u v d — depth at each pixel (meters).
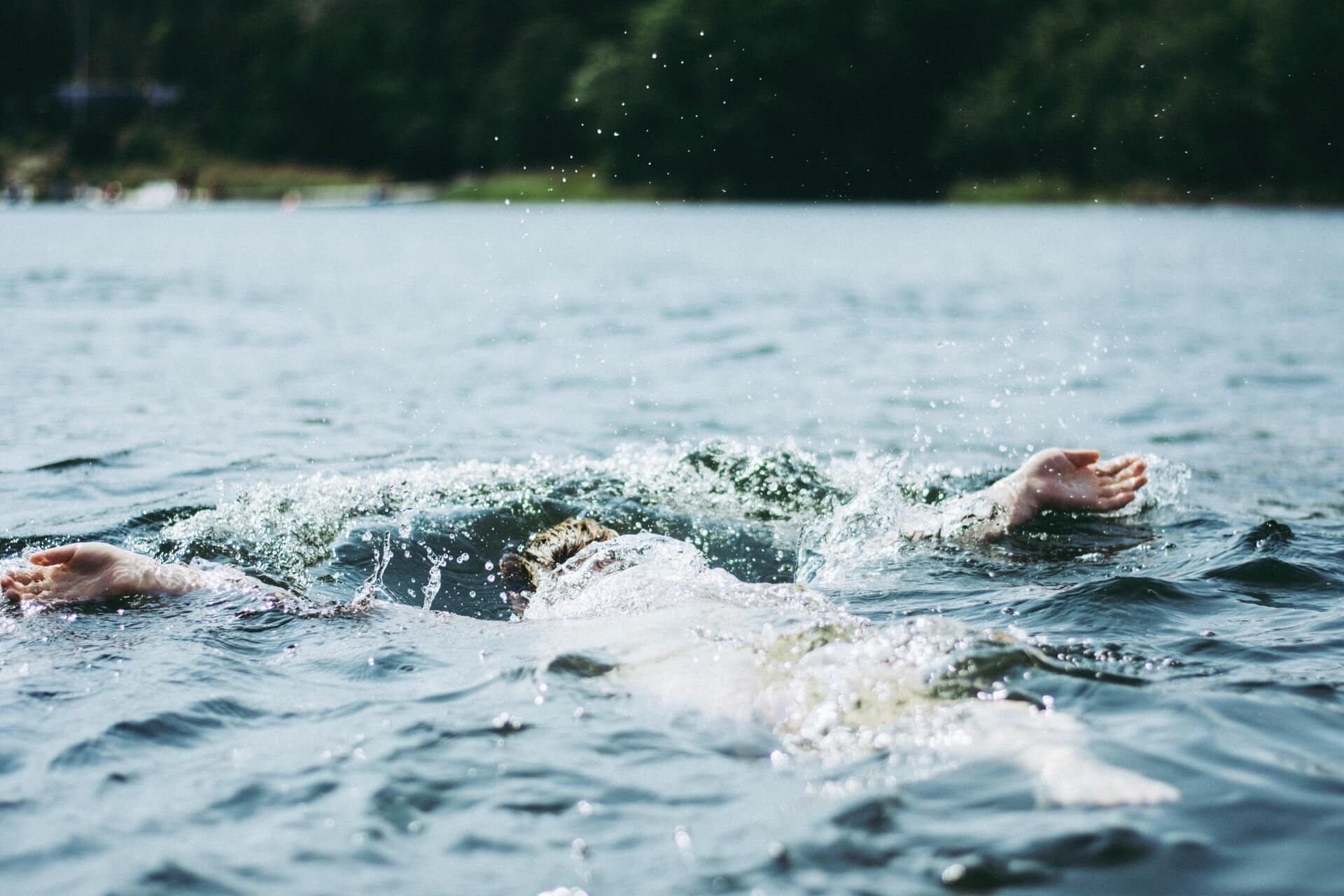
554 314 12.05
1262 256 19.52
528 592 4.03
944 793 2.21
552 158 51.41
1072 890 1.89
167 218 35.94
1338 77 34.31
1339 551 4.04
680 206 41.25
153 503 4.77
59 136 57.97
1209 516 4.62
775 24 40.47
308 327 10.98
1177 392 7.87
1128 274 16.64
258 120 57.19
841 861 2.00
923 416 7.05
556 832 2.15
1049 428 6.70
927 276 16.38
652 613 3.31
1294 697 2.65
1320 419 6.95
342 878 2.02
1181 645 3.08
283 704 2.80
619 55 46.91
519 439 6.21
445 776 2.38
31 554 3.74
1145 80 36.97
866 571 4.00
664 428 6.59
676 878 1.98
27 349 9.12
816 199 41.22
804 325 11.27
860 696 2.63
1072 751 2.31
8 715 2.72
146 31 62.88
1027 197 38.69
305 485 5.03
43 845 2.14
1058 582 3.80
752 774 2.35
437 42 55.81
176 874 2.03
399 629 3.39
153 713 2.71
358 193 53.44
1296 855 1.95
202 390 7.59
